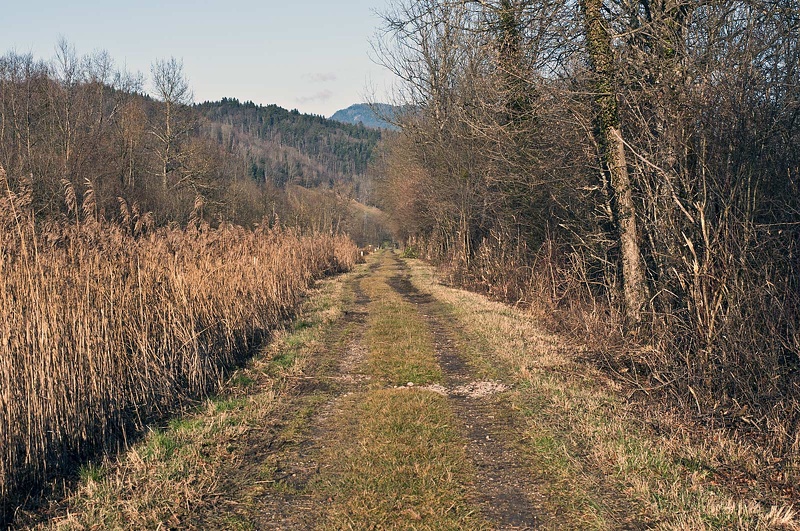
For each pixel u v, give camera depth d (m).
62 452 5.88
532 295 15.88
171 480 5.28
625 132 10.27
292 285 17.39
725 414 6.61
